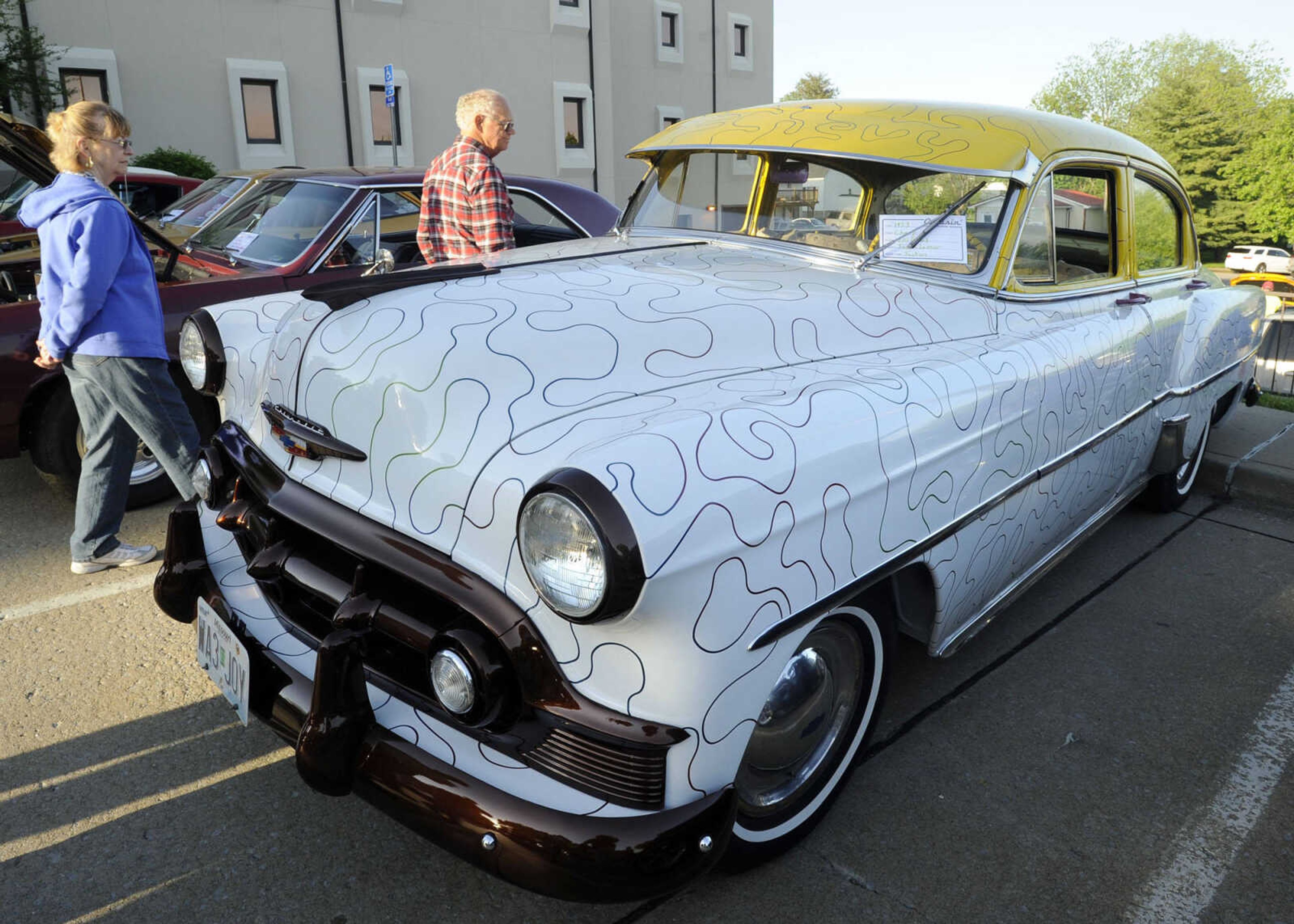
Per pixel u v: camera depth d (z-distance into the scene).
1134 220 3.61
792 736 2.11
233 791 2.44
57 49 15.44
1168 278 4.00
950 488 2.22
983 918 2.10
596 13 22.02
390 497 1.88
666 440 1.65
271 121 17.98
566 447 1.70
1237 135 54.75
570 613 1.56
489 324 2.04
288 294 2.88
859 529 1.93
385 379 1.96
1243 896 2.20
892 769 2.62
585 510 1.50
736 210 3.27
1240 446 5.35
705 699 1.66
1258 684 3.12
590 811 1.62
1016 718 2.88
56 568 3.67
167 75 16.59
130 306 3.26
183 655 3.07
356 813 2.37
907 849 2.31
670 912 2.08
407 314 2.11
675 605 1.58
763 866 2.23
